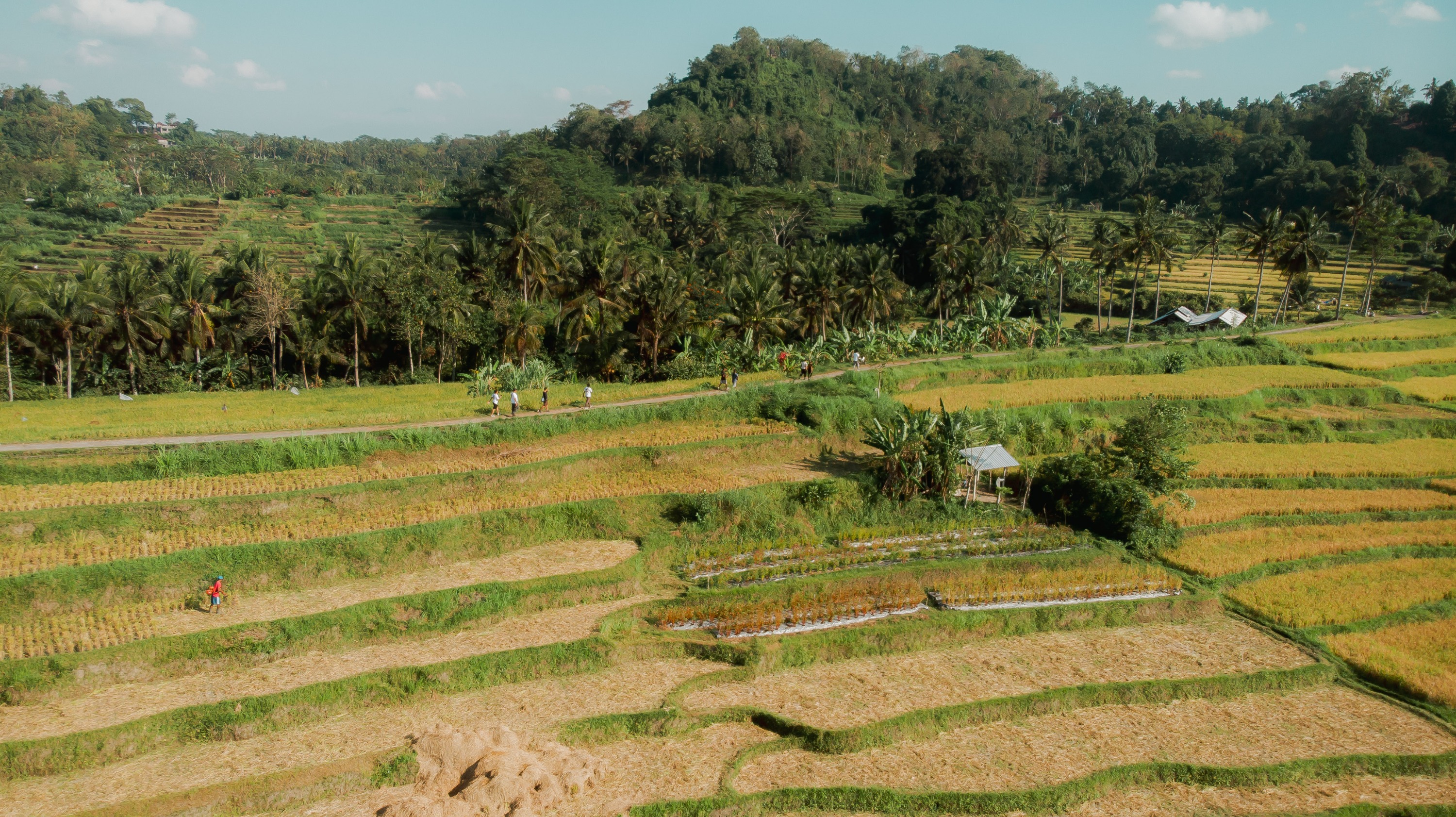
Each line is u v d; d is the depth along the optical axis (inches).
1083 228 7534.5
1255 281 5580.7
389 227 7234.3
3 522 1567.4
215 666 1325.0
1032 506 2057.1
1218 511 1972.2
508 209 6569.9
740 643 1416.1
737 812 1056.2
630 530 1840.6
